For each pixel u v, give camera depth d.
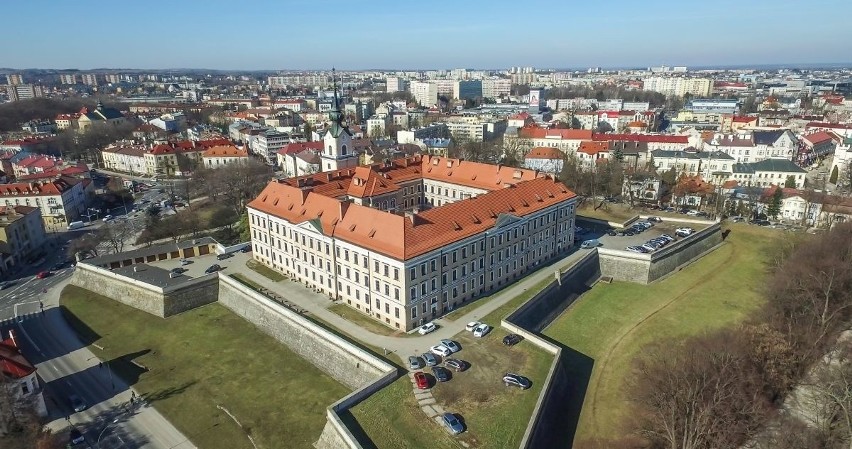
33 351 101.00
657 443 71.94
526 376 81.06
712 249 143.25
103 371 93.75
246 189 190.25
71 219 188.75
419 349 88.81
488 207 112.44
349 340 92.12
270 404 83.50
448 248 99.25
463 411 73.06
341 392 85.94
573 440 74.19
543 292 107.69
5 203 178.50
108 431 78.50
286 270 122.94
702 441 68.62
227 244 154.00
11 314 115.81
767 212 179.75
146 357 97.94
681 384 74.88
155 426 79.50
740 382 76.06
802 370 88.69
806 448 70.56
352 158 162.88
